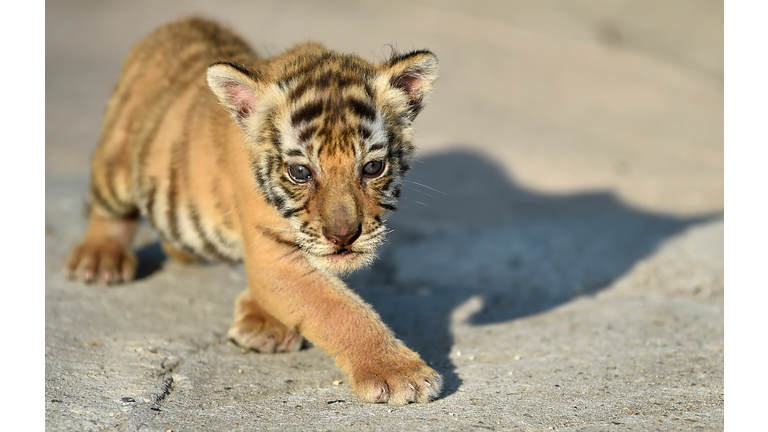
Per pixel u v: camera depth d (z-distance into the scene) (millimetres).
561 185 19297
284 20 31688
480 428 7539
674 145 22578
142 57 11977
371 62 9438
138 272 13062
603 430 7453
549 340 10562
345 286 9062
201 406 8219
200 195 10102
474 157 20875
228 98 8922
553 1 36250
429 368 8414
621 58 30109
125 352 9656
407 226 16656
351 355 8523
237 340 10039
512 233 15805
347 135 8297
